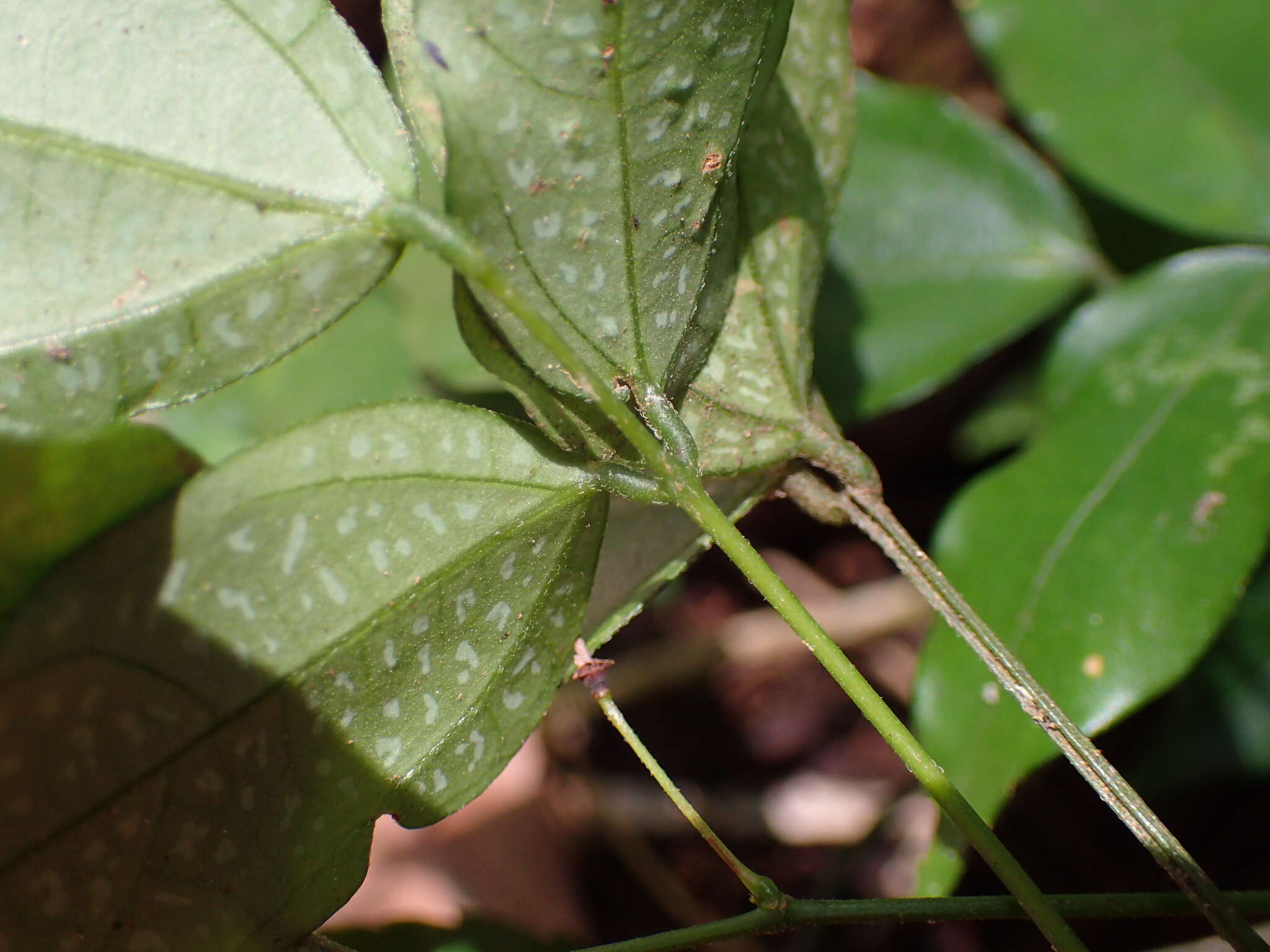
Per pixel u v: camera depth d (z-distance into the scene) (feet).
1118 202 1.08
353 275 0.88
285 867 0.90
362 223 0.88
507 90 0.87
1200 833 1.10
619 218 0.89
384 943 1.05
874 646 1.28
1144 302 1.06
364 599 0.89
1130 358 1.04
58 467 0.88
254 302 0.88
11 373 0.88
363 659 0.89
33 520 0.88
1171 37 1.09
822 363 1.09
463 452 0.89
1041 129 1.09
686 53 0.88
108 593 0.87
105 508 0.89
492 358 0.90
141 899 0.89
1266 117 1.08
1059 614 0.99
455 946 1.05
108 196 0.88
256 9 0.88
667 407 0.91
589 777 1.22
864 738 1.26
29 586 0.89
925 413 1.30
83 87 0.88
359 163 0.88
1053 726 0.93
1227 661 1.09
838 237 1.10
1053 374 1.06
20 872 0.88
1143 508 1.00
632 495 0.91
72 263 0.88
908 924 1.14
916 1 1.41
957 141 1.11
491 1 0.86
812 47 0.93
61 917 0.88
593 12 0.86
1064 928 0.90
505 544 0.90
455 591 0.90
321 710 0.89
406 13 0.89
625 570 0.96
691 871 1.22
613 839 1.19
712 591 1.34
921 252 1.11
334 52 0.88
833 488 0.97
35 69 0.88
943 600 0.95
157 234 0.88
